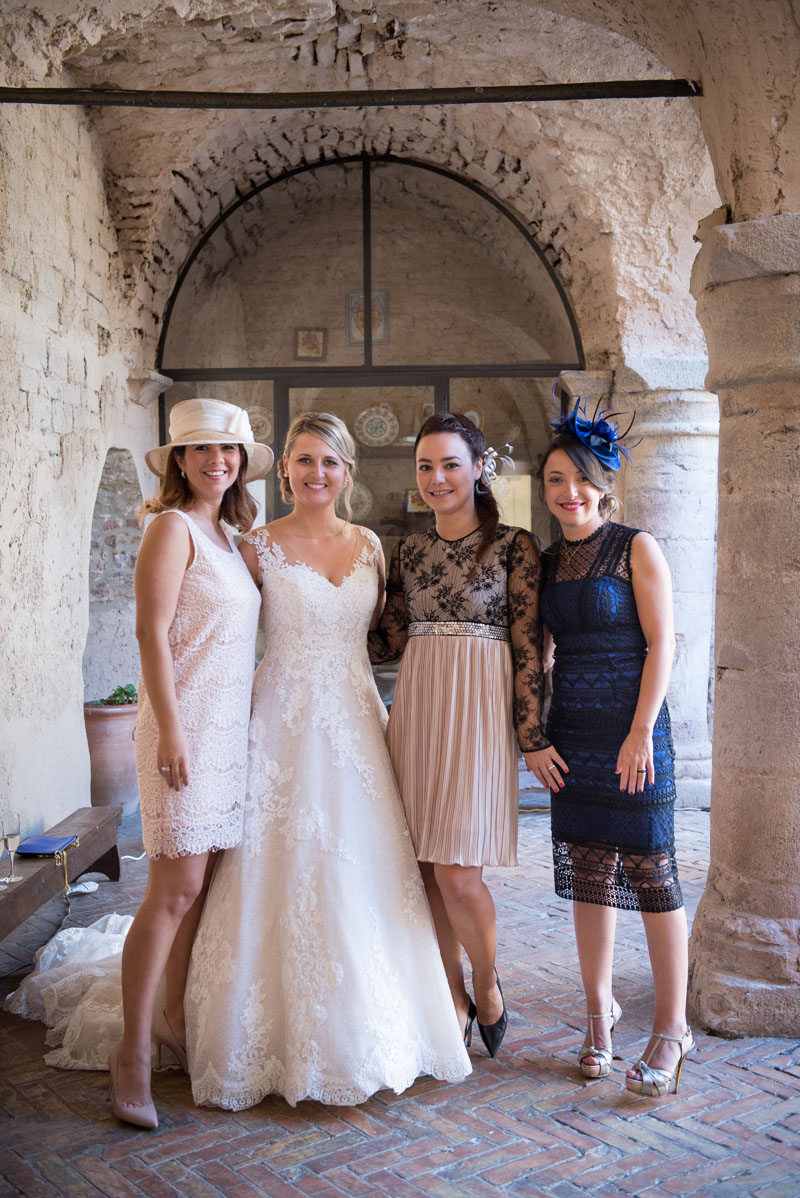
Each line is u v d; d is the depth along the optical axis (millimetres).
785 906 3168
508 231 7145
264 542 2928
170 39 5426
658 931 2785
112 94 3695
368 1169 2406
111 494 6762
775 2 2871
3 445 4520
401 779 2908
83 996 3225
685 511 6402
